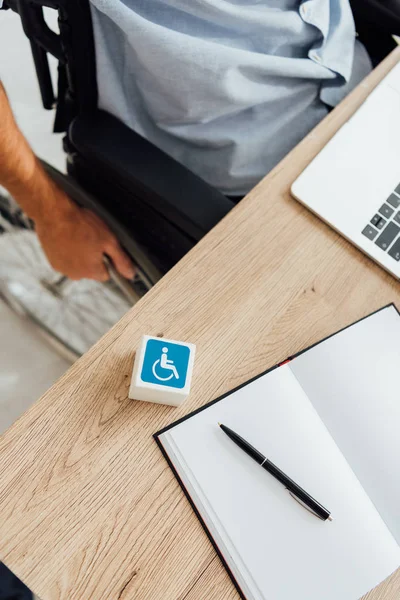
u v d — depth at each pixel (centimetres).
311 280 58
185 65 67
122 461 48
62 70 71
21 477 46
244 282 56
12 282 124
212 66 67
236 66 69
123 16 59
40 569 44
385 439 53
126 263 101
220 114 77
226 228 58
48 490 46
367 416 53
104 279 108
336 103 85
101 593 44
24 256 125
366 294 59
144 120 81
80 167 79
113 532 46
